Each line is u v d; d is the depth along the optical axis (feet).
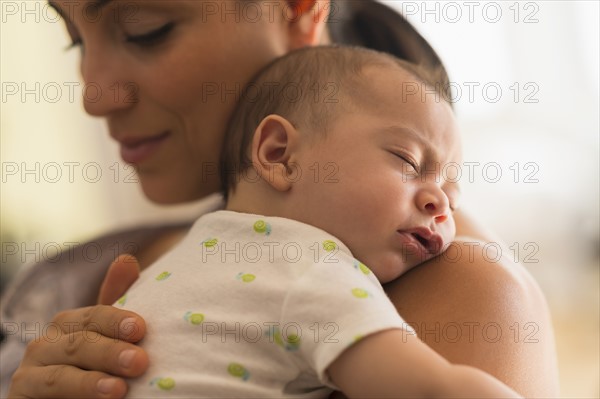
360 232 2.41
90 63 3.05
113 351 2.23
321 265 2.20
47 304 3.70
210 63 2.98
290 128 2.60
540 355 2.40
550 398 2.37
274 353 2.18
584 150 8.99
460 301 2.38
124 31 2.99
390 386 1.90
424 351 1.94
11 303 3.78
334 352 1.97
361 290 2.10
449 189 2.65
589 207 8.86
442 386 1.86
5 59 8.70
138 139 3.14
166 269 2.53
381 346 1.95
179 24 2.95
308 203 2.48
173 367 2.21
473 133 8.96
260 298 2.21
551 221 8.91
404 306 2.44
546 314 2.65
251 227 2.46
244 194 2.68
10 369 3.42
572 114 8.99
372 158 2.46
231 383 2.14
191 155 3.18
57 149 9.11
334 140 2.52
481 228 3.08
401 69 2.73
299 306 2.11
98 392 2.19
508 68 8.91
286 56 2.96
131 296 2.51
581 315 8.05
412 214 2.44
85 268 3.82
